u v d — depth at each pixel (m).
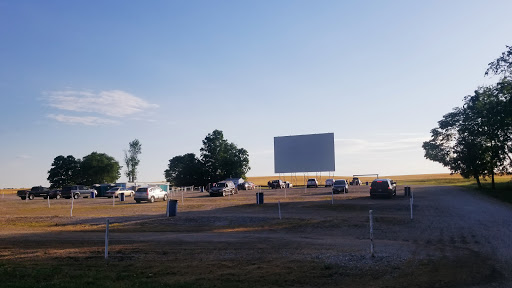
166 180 97.38
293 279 8.70
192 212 27.38
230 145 92.06
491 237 14.46
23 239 16.05
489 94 40.91
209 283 8.38
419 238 14.77
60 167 105.88
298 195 44.16
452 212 23.44
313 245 13.50
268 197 42.19
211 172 90.12
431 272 9.22
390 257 10.92
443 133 48.38
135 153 99.69
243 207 30.23
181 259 11.24
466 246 12.79
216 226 20.30
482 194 37.78
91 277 9.02
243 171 90.12
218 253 12.16
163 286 8.07
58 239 15.98
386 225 18.67
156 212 27.95
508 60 33.50
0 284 8.32
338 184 45.81
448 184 64.38
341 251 12.09
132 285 8.21
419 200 32.28
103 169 103.62
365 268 9.65
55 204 40.12
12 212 29.98
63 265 10.59
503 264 9.99
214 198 43.84
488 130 43.03
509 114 35.88
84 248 13.55
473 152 45.22
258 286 8.16
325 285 8.22
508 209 24.69
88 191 58.38
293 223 20.39
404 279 8.61
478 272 9.16
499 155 43.44
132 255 12.02
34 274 9.31
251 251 12.42
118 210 30.45
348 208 27.00
